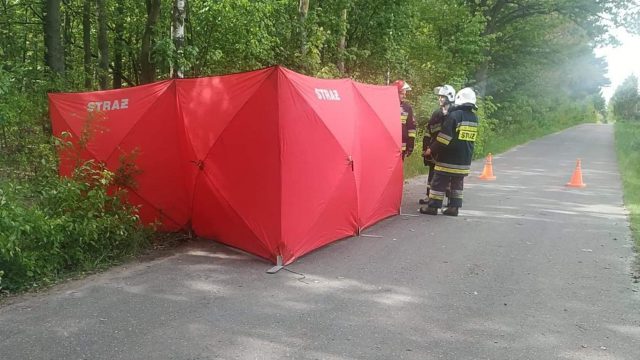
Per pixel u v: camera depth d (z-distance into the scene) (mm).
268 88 5648
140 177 6582
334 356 3719
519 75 30516
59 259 5371
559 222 8039
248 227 5984
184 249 6320
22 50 12000
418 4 18672
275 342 3924
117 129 6547
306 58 12844
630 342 4012
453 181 8344
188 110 6461
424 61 19609
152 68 12758
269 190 5730
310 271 5574
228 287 5070
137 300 4711
